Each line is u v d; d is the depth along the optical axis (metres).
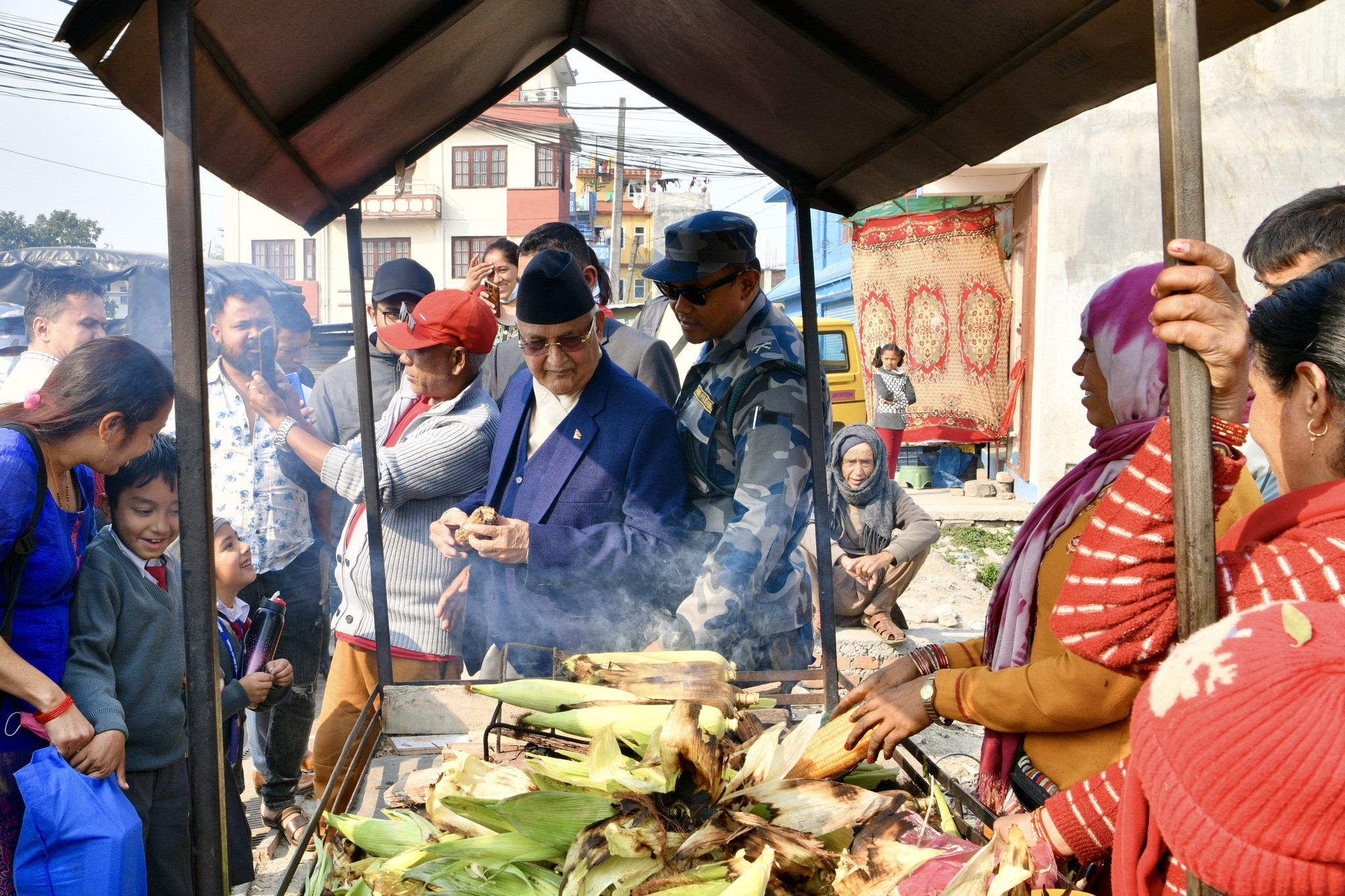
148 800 2.13
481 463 2.76
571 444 2.38
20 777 1.74
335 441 3.62
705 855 1.30
